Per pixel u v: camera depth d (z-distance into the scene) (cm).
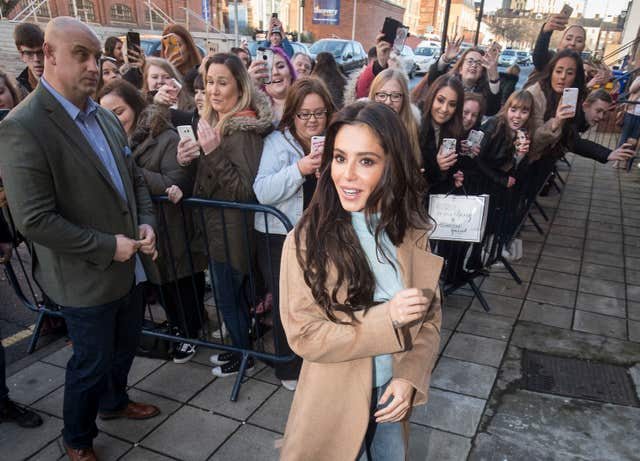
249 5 3272
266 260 262
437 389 273
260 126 252
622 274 428
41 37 366
